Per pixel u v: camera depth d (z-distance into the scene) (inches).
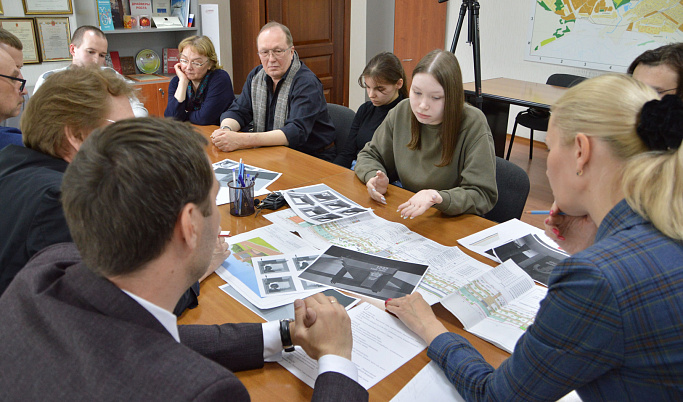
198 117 115.5
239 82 187.0
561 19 183.9
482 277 47.0
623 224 27.3
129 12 153.9
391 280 47.9
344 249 53.9
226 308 43.5
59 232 37.3
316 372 36.2
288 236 56.9
